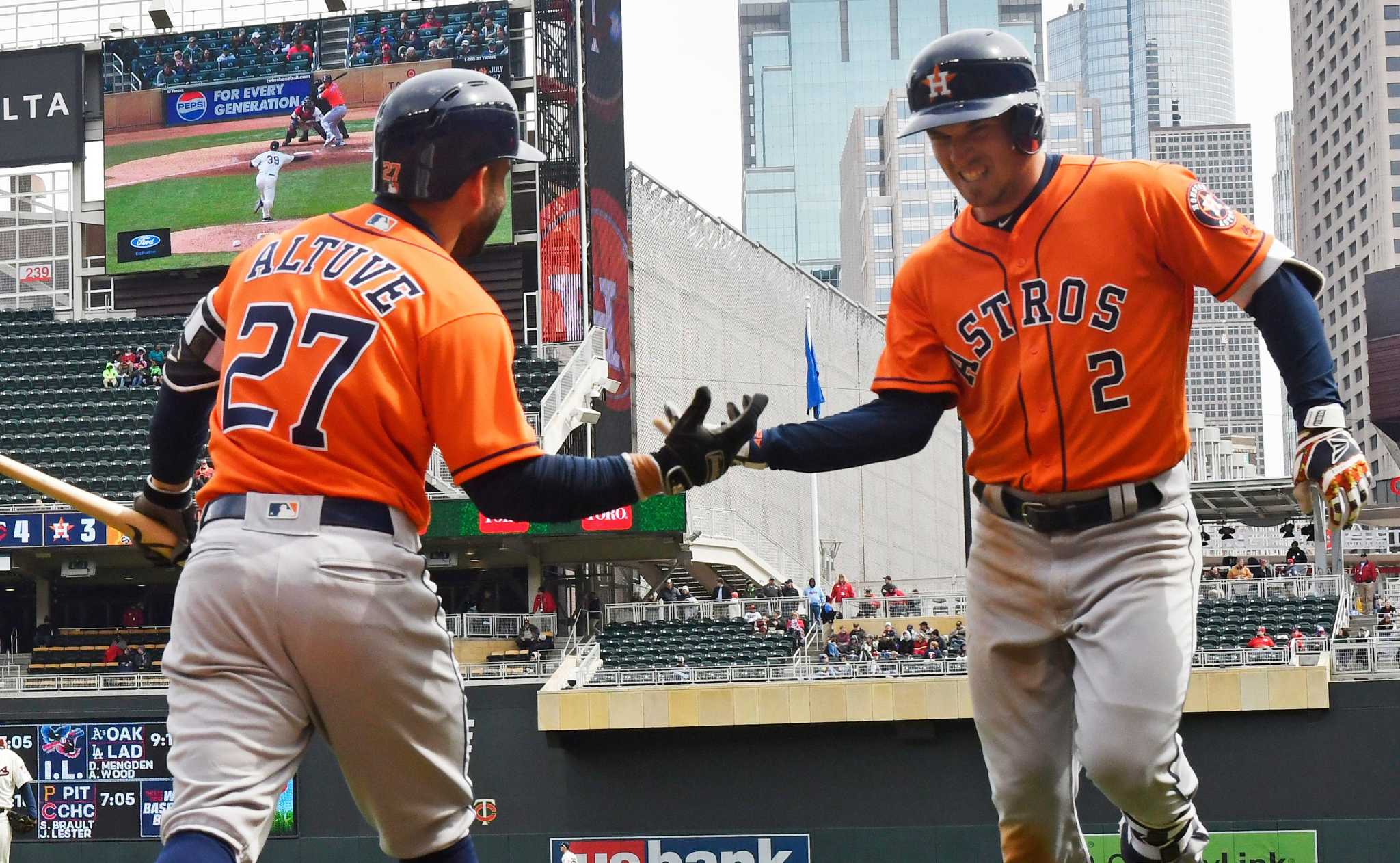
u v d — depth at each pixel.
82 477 48.00
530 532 44.81
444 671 6.88
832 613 45.72
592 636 45.38
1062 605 8.49
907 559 80.25
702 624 45.16
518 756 39.25
